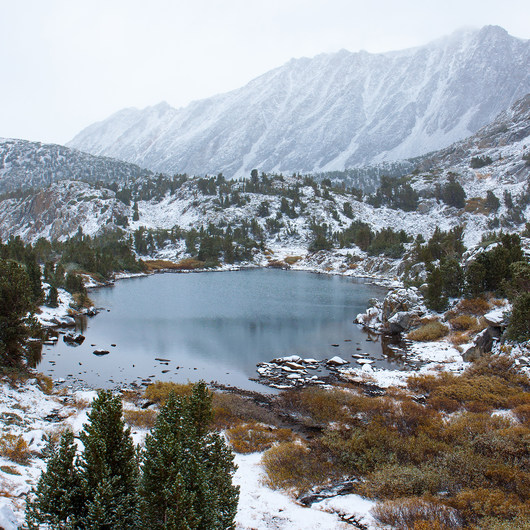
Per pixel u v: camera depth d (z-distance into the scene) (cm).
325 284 11600
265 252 19212
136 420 2656
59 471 1223
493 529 1494
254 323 6588
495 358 3672
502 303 5072
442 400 2998
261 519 1689
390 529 1631
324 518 1714
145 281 12350
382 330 5984
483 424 2436
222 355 4803
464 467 1984
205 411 1772
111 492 1185
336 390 3319
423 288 6750
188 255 18012
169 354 4834
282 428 2773
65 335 5512
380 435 2375
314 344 5288
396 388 3519
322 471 2136
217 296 9388
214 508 1333
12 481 1644
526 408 2638
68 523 1155
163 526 1166
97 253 13325
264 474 2127
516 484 1839
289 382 3844
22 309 3472
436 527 1548
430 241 12962
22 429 2392
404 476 1970
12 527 1216
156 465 1250
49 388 3447
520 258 5431
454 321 5206
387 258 13975
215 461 1620
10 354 3512
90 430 1245
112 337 5603
